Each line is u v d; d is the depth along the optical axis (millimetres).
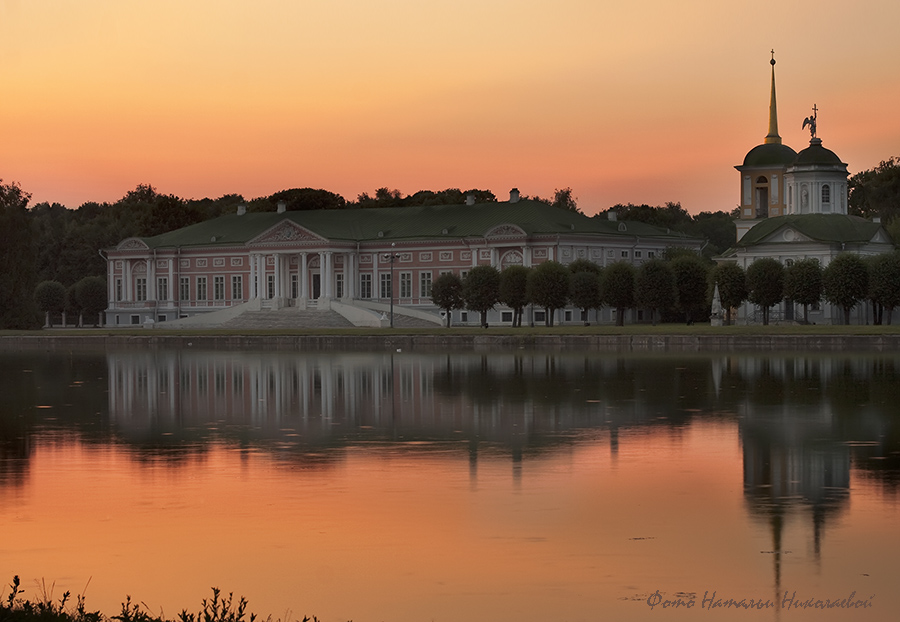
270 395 90750
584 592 34500
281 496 48062
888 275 159250
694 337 148000
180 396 91250
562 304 186875
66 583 36000
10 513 45406
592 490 48719
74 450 61719
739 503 45812
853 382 92812
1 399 90188
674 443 61594
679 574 36125
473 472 53250
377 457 57938
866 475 51375
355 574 36531
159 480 52188
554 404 80625
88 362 137750
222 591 35062
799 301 166625
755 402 79688
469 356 137875
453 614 32750
